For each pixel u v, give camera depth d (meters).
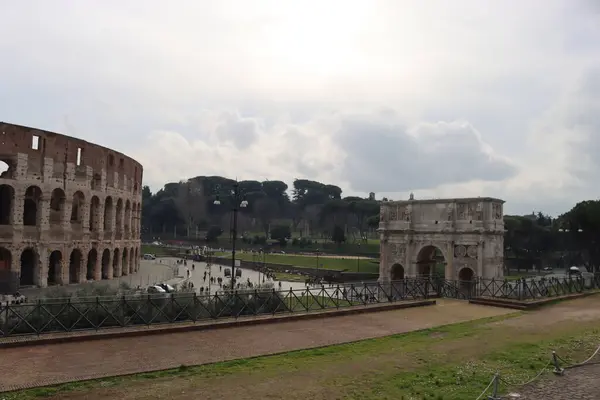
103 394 20.06
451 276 66.75
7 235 65.81
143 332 31.06
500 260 66.69
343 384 21.77
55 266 76.94
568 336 33.00
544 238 139.62
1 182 65.69
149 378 22.39
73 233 74.75
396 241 73.81
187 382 21.84
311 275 122.62
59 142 72.31
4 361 24.44
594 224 110.88
